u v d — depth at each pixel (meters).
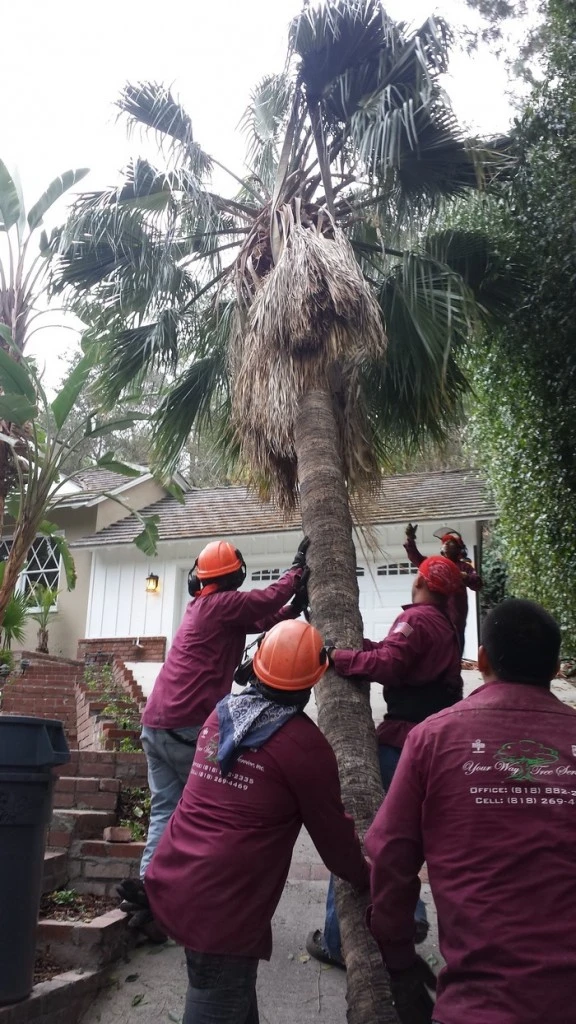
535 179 6.28
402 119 5.44
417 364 5.86
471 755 1.92
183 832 2.47
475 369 8.25
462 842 1.84
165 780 3.88
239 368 5.74
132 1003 3.43
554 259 6.12
